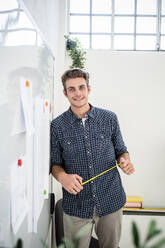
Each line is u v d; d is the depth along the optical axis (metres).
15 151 0.63
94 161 1.32
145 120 2.43
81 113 1.34
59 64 2.23
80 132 1.32
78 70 1.31
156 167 2.43
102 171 1.33
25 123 0.71
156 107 2.43
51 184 1.80
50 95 1.47
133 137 2.44
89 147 1.31
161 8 2.64
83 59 2.36
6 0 0.52
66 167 1.40
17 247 0.38
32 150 0.86
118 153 1.47
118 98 2.42
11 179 0.59
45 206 1.34
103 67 2.41
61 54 2.22
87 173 1.32
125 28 2.66
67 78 1.30
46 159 1.22
